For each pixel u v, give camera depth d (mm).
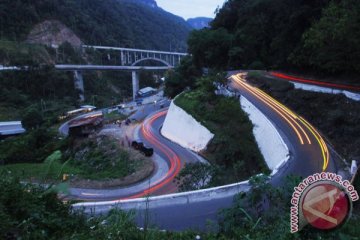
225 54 54219
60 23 126062
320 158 17609
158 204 11133
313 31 23125
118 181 23875
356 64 22781
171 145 34344
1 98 70688
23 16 113500
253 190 6336
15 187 4473
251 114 27438
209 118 31594
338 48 22062
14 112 66938
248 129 26344
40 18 120062
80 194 21547
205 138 30078
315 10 31375
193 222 9586
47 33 117938
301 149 18969
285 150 18969
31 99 77375
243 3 59656
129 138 37781
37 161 35000
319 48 24109
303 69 35000
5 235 3498
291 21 34375
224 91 34906
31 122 52188
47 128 47906
